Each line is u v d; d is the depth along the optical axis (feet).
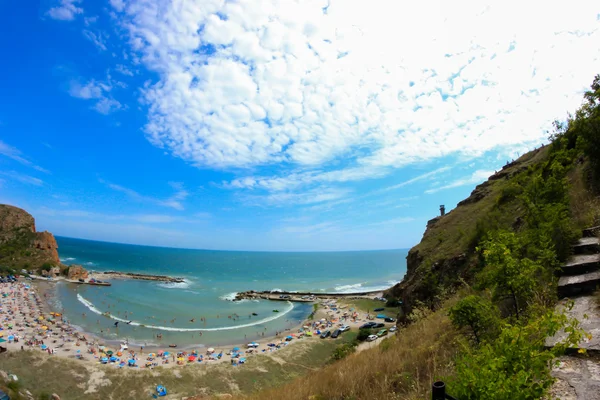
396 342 33.88
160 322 193.77
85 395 97.81
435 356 22.18
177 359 128.77
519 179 74.18
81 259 591.78
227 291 327.26
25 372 107.24
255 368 117.70
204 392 101.04
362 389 22.59
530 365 10.99
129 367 117.39
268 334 172.76
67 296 252.42
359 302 241.35
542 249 24.68
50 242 387.34
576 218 29.40
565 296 20.85
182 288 337.72
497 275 19.89
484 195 129.59
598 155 33.45
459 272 69.82
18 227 396.57
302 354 131.54
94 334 163.12
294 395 26.00
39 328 159.53
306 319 204.33
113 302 241.55
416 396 17.99
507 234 21.89
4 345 131.44
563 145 48.75
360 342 137.28
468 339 21.72
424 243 130.31
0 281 282.77
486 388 10.79
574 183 37.04
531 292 21.02
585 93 35.12
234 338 165.58
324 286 372.99
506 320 19.45
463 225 111.86
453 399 11.53
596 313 17.28
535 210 30.40
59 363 116.06
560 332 16.47
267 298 278.87
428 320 36.60
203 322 197.16
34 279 309.01
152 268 537.24
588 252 24.03
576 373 13.58
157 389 100.58
